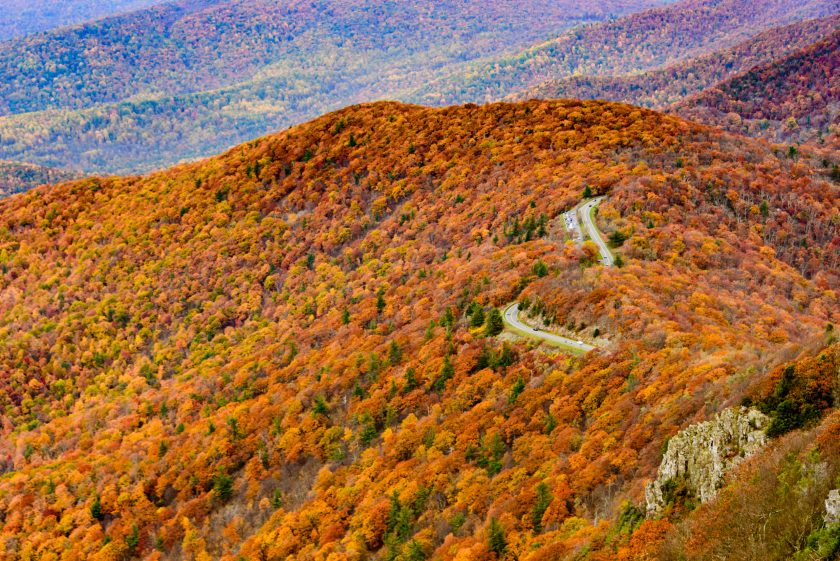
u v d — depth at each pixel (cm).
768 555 3744
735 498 4244
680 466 5069
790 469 4088
